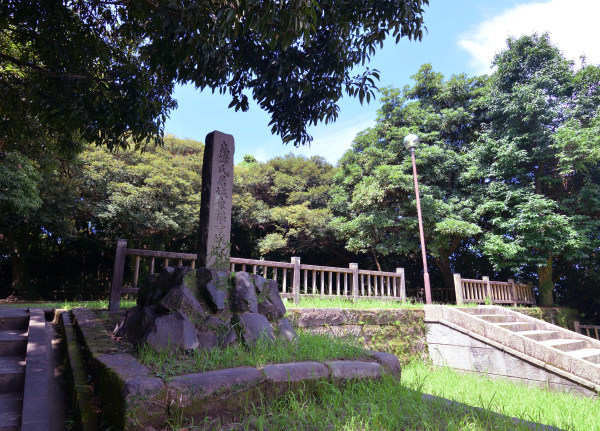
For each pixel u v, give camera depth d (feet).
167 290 12.47
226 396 8.59
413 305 28.02
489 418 9.46
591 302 58.03
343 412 9.22
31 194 35.01
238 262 19.60
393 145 54.39
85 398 9.25
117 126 20.16
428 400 10.70
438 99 57.52
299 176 75.31
